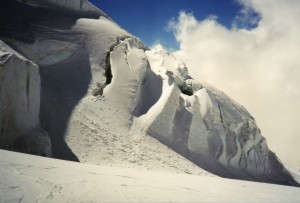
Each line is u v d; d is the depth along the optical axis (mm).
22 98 18016
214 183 13594
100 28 34000
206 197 8164
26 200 5977
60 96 24359
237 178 29141
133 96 28266
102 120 24406
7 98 16844
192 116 30828
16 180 7176
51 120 21484
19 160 9859
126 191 7473
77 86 26688
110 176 10188
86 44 31031
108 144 21797
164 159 23266
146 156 22438
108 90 28031
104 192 7078
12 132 16844
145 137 25312
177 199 7203
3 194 6090
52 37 29000
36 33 28188
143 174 13547
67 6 36062
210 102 33406
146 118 27312
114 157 20516
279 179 36594
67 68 27859
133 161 20891
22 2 32094
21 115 17734
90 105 25094
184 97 32500
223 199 8211
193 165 25156
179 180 12602
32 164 9555
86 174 9648
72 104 24203
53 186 7133
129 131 25109
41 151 17312
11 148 16109
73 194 6641
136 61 31578
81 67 28734
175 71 36156
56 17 32438
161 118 27578
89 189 7238
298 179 40656
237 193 10289
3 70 16672
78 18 34938
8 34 26188
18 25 27906
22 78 18125
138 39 37344
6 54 17484
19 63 18016
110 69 30188
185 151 27609
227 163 31266
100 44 31844
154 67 34562
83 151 19906
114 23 39688
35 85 19531
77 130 21609
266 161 36938
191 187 10234
